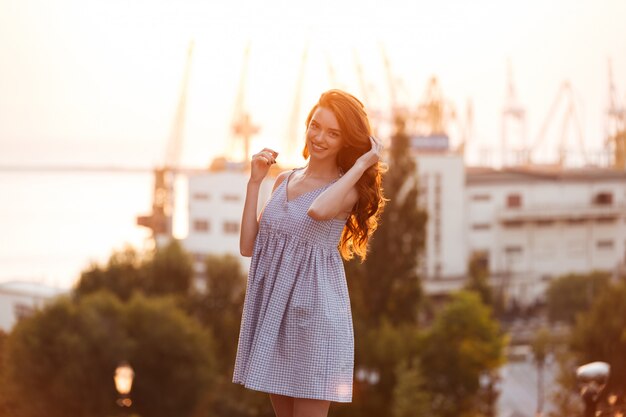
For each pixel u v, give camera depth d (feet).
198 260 368.68
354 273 183.83
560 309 359.46
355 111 12.49
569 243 424.87
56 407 148.05
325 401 12.39
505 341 190.39
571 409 122.72
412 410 151.23
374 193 12.75
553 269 421.18
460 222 388.98
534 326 372.17
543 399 207.82
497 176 426.10
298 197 12.71
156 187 436.76
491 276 402.93
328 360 12.31
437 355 181.37
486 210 409.49
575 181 426.92
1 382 149.79
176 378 155.63
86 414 148.77
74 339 147.74
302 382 12.25
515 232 413.39
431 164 383.45
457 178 388.37
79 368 147.23
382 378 162.91
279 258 12.62
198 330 160.04
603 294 144.05
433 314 328.49
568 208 417.49
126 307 157.48
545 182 421.18
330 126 12.45
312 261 12.49
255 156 13.17
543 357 215.72
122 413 127.75
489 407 184.85
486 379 237.66
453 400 180.86
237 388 160.45
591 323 141.28
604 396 18.86
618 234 434.30
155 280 202.90
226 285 199.41
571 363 140.67
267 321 12.42
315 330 12.30
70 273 558.97
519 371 258.37
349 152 12.77
